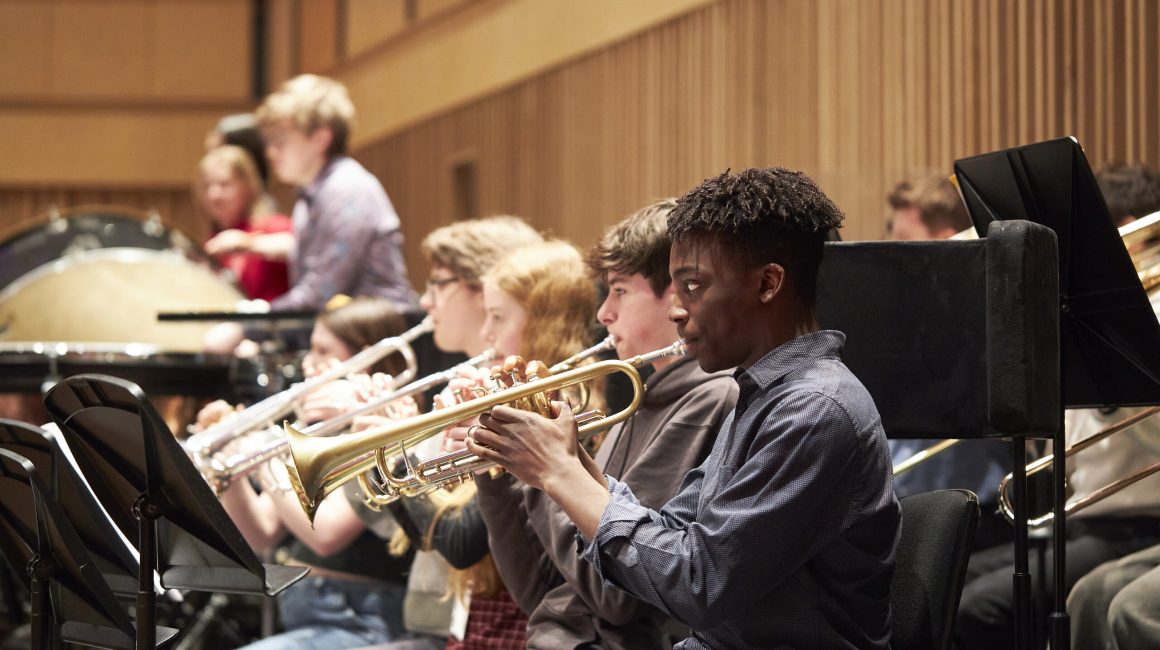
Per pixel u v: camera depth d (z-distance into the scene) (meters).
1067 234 3.10
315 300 6.84
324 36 13.37
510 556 3.60
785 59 7.17
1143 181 4.24
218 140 8.84
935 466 4.58
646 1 8.36
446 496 3.96
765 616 2.70
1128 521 4.14
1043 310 2.97
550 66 9.48
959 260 3.26
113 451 3.09
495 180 10.28
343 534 4.47
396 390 4.30
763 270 2.76
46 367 6.19
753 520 2.58
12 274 7.90
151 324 7.67
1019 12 5.70
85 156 14.54
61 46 14.56
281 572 3.18
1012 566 4.30
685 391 3.43
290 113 6.93
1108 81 5.33
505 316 4.04
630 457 3.49
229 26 14.63
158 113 14.61
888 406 3.30
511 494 3.60
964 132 5.98
